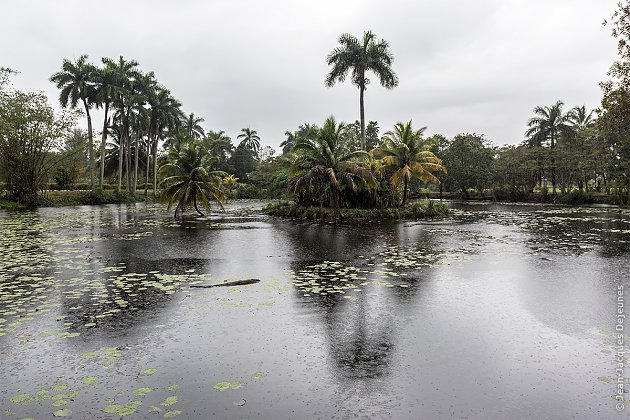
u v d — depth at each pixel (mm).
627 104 17719
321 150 22359
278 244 13969
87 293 7664
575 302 7117
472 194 54469
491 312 6590
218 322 6121
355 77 32281
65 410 3770
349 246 13477
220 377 4426
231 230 18250
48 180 44938
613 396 4047
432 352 5078
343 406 3875
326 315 6449
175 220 23344
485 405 3895
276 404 3900
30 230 18172
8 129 32844
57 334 5633
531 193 48500
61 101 40719
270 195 54000
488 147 52156
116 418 3652
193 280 8711
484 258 11234
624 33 17281
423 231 17750
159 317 6336
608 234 16547
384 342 5387
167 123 48094
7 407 3820
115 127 47562
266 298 7340
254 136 81250
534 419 3668
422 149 28750
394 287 8117
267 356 4957
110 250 12727
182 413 3732
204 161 26500
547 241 14555
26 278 8852
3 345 5258
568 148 46344
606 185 42750
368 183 22641
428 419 3662
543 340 5449
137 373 4508
